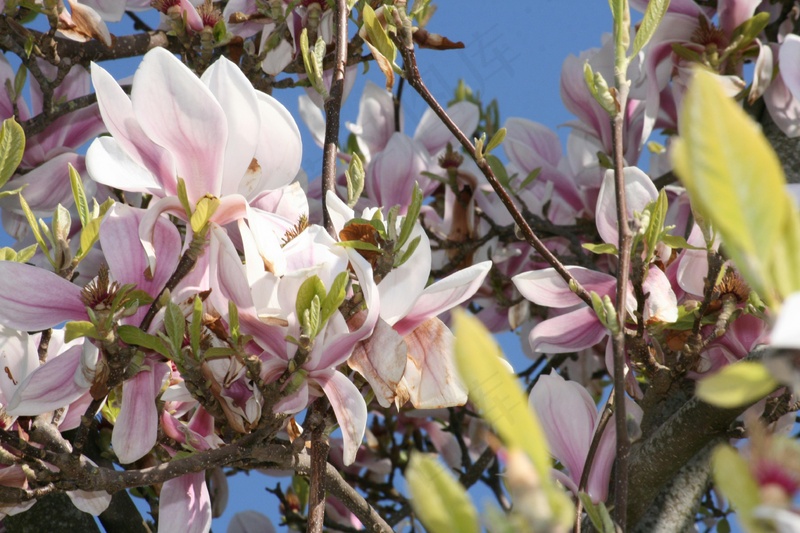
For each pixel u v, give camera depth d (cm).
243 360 156
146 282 162
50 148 218
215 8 210
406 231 156
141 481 164
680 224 217
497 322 271
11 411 163
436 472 78
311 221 245
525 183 242
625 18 152
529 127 272
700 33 218
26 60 208
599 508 144
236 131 160
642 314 175
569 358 260
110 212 164
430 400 158
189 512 171
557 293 186
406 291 158
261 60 211
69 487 165
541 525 68
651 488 186
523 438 69
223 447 164
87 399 178
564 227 257
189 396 168
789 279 69
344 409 157
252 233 155
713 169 65
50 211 215
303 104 287
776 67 215
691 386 201
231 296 156
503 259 257
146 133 157
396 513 238
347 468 288
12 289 161
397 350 156
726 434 182
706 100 64
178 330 155
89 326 156
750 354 181
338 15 178
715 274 173
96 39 213
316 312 153
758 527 78
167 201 160
